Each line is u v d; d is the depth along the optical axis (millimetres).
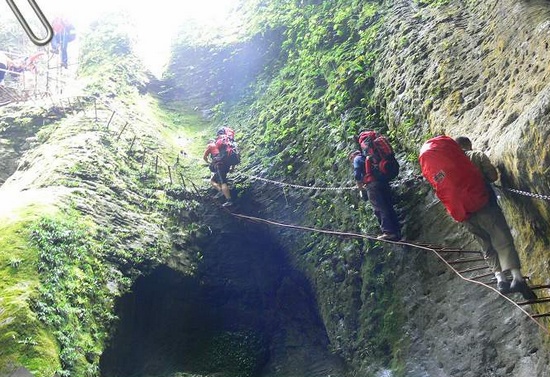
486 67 8594
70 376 8516
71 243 10227
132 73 17188
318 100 12984
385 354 9641
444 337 8648
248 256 12609
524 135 5668
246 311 12281
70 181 11906
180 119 16422
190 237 12367
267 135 13734
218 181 12992
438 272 9188
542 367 6918
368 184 9719
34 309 8859
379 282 10086
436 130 8945
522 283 5969
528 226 6398
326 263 11250
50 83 20328
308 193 12125
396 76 10656
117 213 11727
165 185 13172
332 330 10836
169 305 11477
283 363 11727
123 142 13805
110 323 9828
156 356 10945
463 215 6270
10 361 8164
